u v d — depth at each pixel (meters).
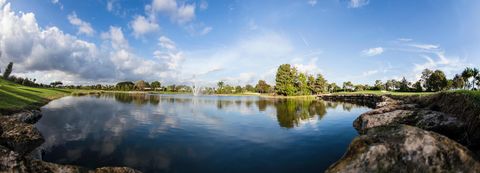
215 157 12.01
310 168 10.73
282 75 96.81
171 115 27.11
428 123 14.47
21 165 7.82
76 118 23.48
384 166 7.82
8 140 12.98
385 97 40.94
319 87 109.69
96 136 15.95
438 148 7.79
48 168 7.98
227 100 61.34
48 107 32.44
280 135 16.77
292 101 57.28
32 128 14.65
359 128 19.11
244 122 22.39
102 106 36.84
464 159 7.54
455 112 15.26
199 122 22.20
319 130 18.56
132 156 12.04
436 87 72.19
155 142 14.62
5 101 23.91
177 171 10.26
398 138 8.41
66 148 13.16
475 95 13.96
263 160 11.66
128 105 39.81
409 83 91.69
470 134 11.77
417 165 7.63
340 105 43.56
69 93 78.69
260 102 53.03
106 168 8.58
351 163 8.18
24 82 99.25
